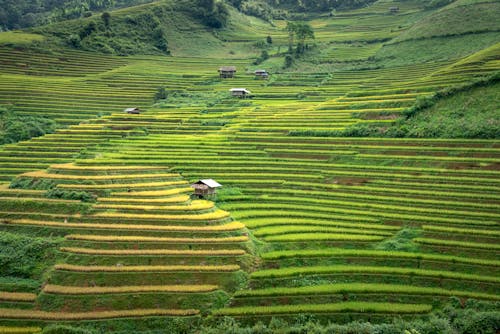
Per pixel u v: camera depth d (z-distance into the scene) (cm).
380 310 4984
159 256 5566
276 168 8881
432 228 6394
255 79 16825
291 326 4716
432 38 16438
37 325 4716
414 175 8000
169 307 4972
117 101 14675
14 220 6212
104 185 7131
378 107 11156
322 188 8019
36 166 9450
